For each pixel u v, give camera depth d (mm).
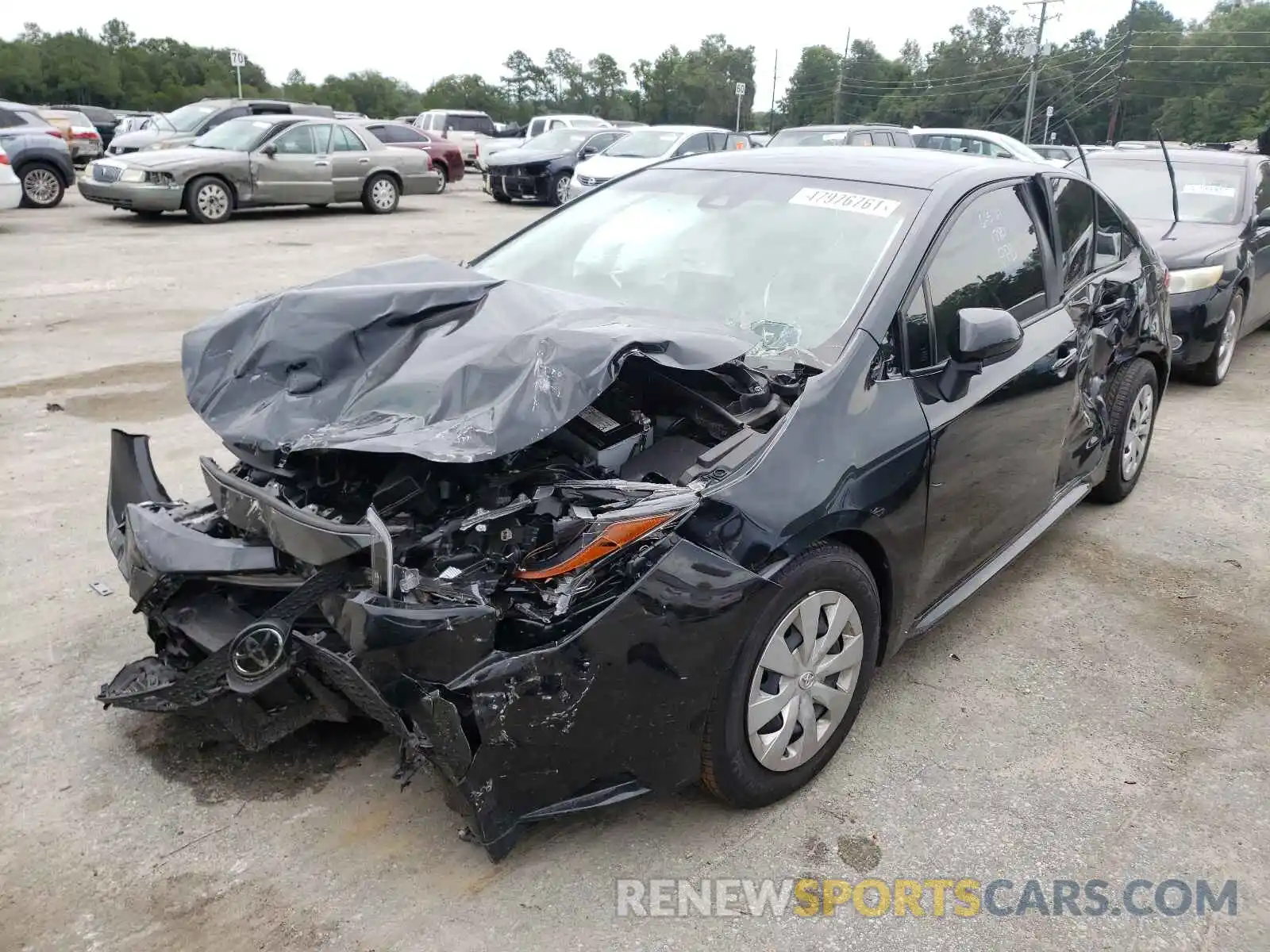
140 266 11086
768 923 2486
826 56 92375
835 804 2930
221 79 92688
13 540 4305
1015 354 3621
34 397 6367
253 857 2594
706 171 4047
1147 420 5281
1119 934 2512
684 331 2857
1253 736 3354
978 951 2443
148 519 2742
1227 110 70000
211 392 2848
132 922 2379
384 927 2400
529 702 2307
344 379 2818
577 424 2816
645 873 2623
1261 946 2482
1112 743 3283
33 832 2648
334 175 16656
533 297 3137
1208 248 7246
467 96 98625
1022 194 3965
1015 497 3785
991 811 2932
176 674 2820
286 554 2545
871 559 3047
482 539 2504
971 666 3729
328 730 3092
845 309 3145
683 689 2482
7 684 3277
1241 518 5180
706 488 2559
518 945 2371
